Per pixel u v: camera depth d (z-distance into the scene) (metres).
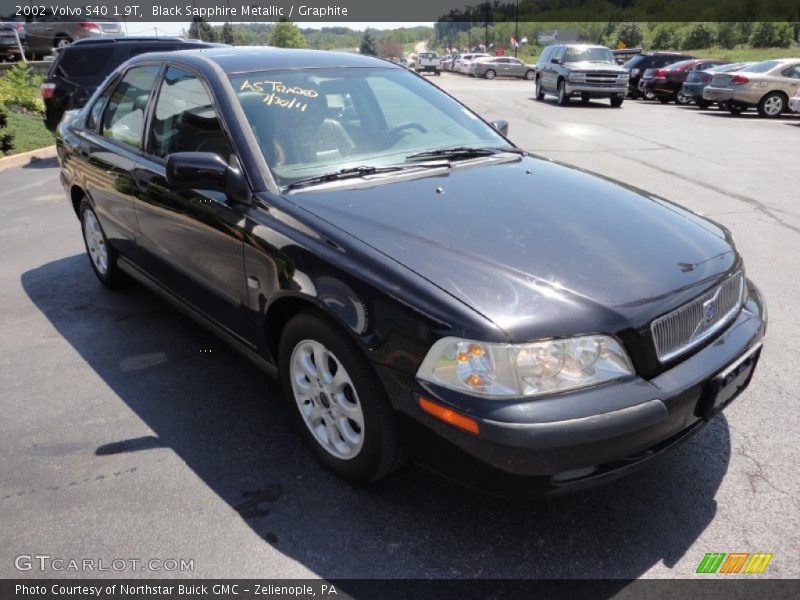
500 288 2.26
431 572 2.31
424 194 2.91
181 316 4.49
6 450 3.02
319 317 2.59
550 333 2.14
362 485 2.73
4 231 6.66
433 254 2.43
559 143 12.01
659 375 2.30
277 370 3.03
